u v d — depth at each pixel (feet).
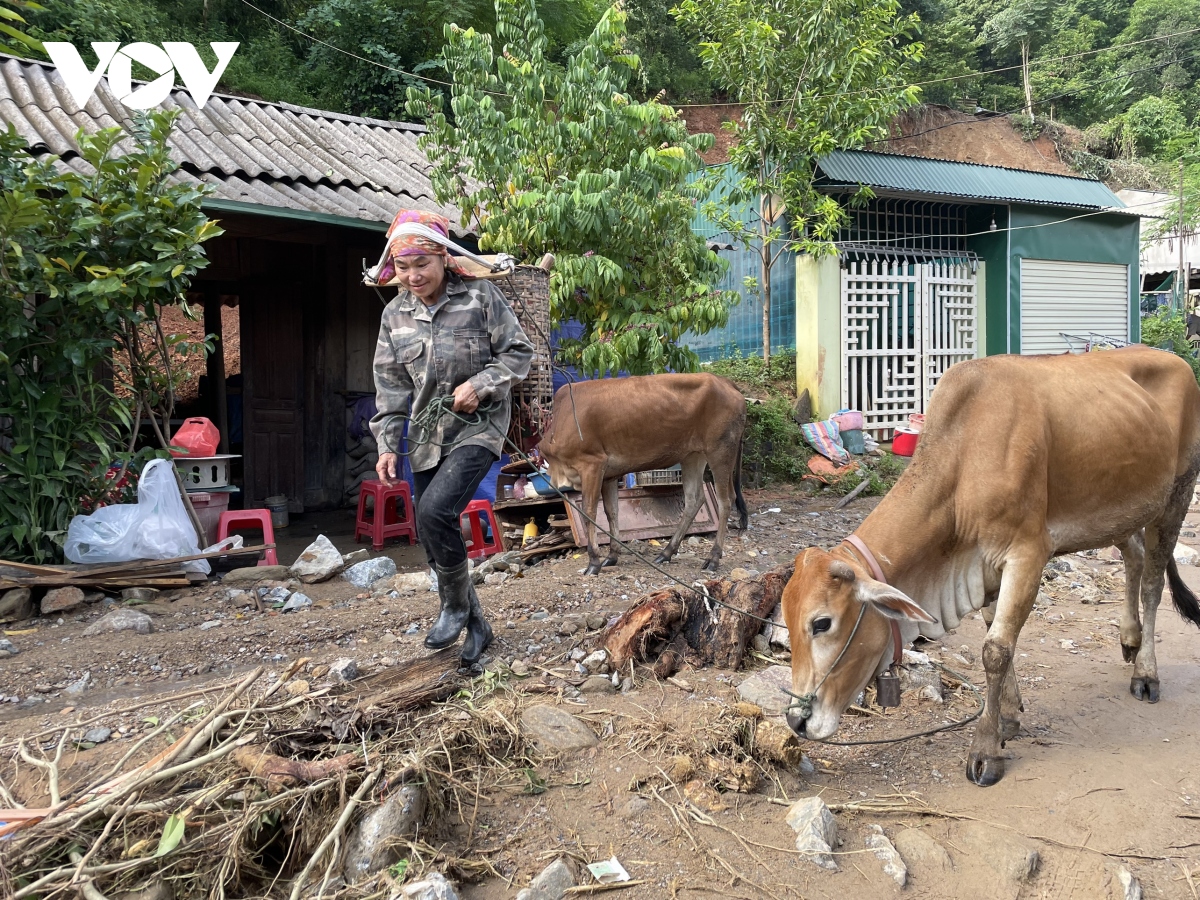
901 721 11.59
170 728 10.38
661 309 24.17
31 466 17.43
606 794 9.44
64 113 24.20
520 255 24.02
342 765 8.95
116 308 17.84
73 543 17.44
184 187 18.35
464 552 11.95
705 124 64.69
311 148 27.84
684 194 25.62
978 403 10.23
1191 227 69.10
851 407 36.94
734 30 33.63
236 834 8.00
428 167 29.01
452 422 11.75
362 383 30.35
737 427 19.07
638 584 17.21
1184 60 104.01
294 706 10.39
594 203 21.52
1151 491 11.50
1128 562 12.94
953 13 115.85
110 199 17.62
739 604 13.30
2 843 7.72
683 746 10.14
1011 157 66.59
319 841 8.29
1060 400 10.59
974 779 10.00
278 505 27.48
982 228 41.81
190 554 18.22
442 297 11.76
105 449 18.24
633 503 21.21
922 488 10.09
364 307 30.25
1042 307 42.52
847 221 36.45
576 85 23.15
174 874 7.83
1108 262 44.29
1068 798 9.64
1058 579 18.56
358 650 13.85
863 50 32.50
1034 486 10.07
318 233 28.73
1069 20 119.14
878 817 9.30
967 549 10.31
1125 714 11.89
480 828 8.84
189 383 41.55
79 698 12.46
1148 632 12.49
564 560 19.74
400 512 26.40
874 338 37.50
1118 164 83.56
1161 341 56.18
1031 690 12.75
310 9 55.67
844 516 26.11
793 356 37.45
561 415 17.84
